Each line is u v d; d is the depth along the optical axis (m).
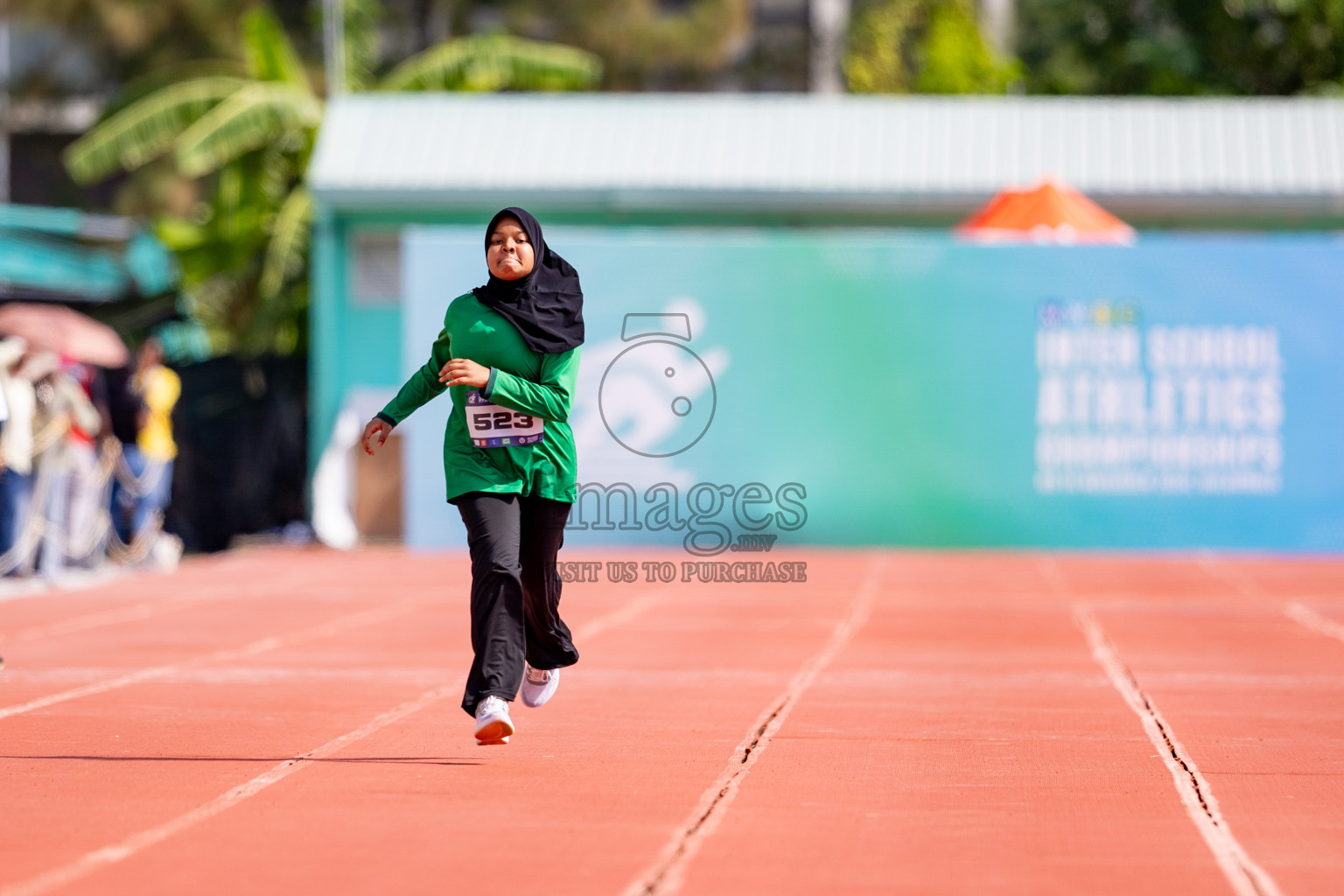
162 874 17.23
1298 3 135.12
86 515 55.88
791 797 21.22
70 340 55.59
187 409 72.00
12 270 82.62
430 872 17.38
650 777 22.53
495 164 77.12
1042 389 66.06
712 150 78.06
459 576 57.47
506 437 22.91
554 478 23.42
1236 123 78.75
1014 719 27.62
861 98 80.75
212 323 107.94
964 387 66.12
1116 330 66.00
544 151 77.81
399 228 77.56
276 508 76.44
